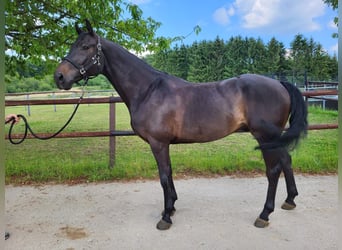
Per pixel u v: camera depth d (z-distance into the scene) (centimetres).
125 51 238
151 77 236
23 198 292
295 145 218
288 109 229
